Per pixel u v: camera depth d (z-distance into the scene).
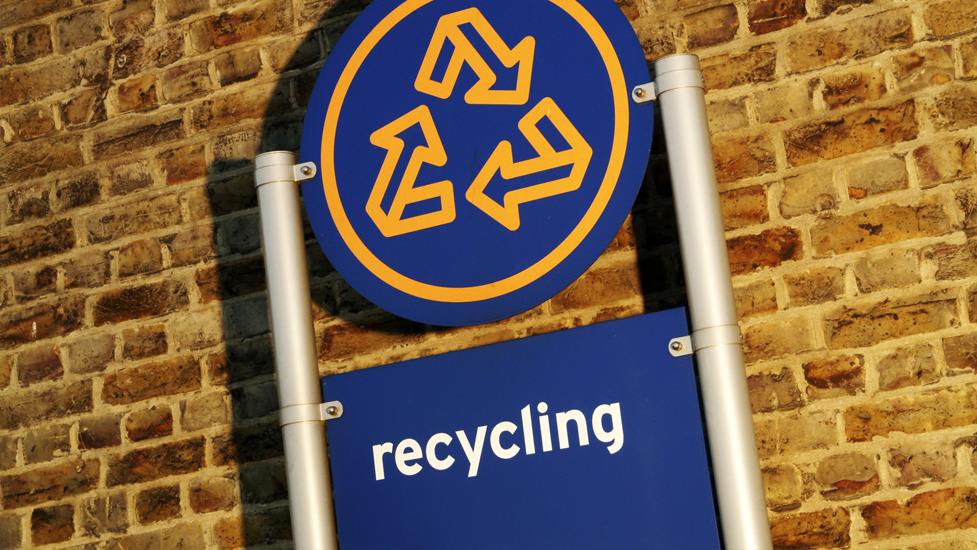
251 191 2.00
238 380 1.94
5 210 2.13
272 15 2.03
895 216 1.68
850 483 1.63
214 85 2.05
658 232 1.77
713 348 1.44
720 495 1.42
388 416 1.55
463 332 1.84
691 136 1.50
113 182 2.07
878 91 1.71
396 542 1.51
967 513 1.58
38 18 2.18
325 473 1.58
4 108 2.17
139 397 1.98
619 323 1.49
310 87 1.99
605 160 1.51
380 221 1.60
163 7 2.10
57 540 1.97
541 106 1.56
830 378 1.67
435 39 1.63
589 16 1.56
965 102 1.67
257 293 1.96
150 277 2.02
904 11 1.72
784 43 1.77
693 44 1.81
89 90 2.12
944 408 1.61
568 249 1.51
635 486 1.44
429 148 1.60
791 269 1.71
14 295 2.09
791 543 1.64
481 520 1.49
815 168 1.72
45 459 2.01
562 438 1.48
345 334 1.89
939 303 1.64
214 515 1.90
